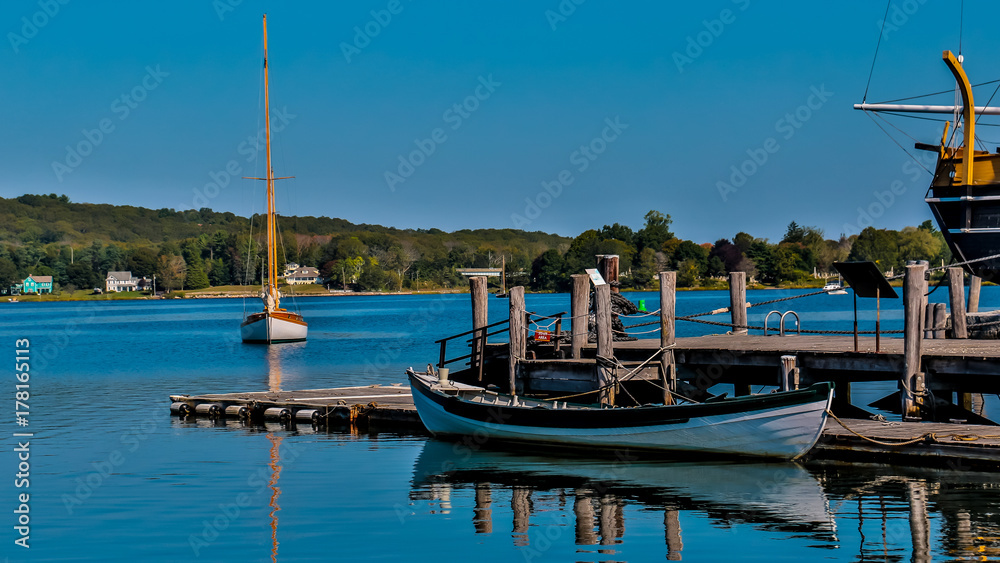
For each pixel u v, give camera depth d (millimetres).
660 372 22375
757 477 18953
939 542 14594
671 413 19891
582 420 21078
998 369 19062
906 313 19953
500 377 26734
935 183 30578
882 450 18547
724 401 19219
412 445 23359
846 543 14773
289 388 36969
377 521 16656
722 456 19891
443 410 23547
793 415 18609
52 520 16859
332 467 20953
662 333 22281
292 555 14828
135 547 15312
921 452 18203
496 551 14961
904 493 17234
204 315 123750
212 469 20875
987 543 14484
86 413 29938
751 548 14766
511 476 19828
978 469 17625
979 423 20766
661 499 17688
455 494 18469
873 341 24438
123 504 18000
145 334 79562
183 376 42469
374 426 26203
